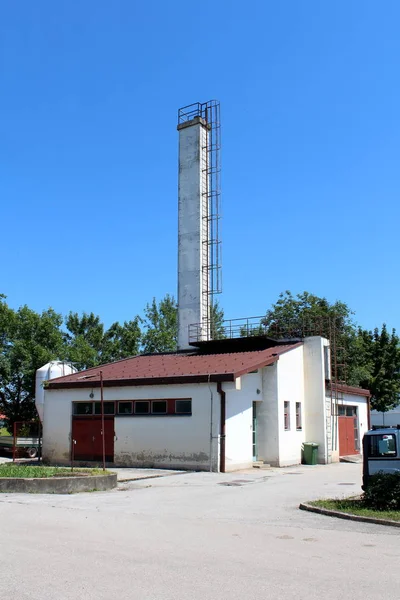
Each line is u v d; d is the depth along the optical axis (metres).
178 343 35.66
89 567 7.80
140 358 32.97
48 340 42.81
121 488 18.30
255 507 14.14
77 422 27.52
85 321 58.69
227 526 11.38
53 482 16.89
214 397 23.72
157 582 7.08
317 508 13.30
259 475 22.31
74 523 11.41
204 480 20.50
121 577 7.30
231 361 26.45
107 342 56.56
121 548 9.04
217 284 36.06
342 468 26.09
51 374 31.20
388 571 7.77
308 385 29.62
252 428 26.48
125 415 25.98
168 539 9.87
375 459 13.91
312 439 29.05
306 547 9.35
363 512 12.52
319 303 52.78
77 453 27.20
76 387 27.52
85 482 17.38
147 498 15.81
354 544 9.63
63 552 8.70
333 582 7.18
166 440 24.62
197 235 36.31
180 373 25.09
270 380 27.17
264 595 6.57
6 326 41.81
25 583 7.00
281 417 26.98
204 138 37.94
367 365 50.72
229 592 6.68
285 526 11.44
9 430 41.78
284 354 28.00
